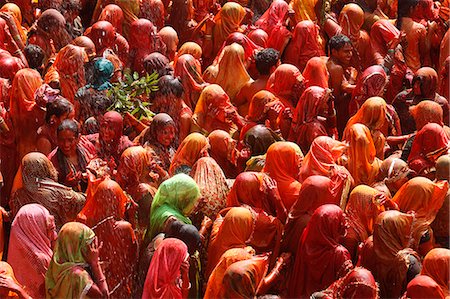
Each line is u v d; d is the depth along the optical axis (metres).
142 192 18.16
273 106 20.14
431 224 18.53
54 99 19.56
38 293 16.47
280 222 17.86
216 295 15.98
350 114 21.47
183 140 19.16
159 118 19.16
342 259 16.72
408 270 16.94
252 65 22.25
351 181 18.61
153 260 15.45
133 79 21.55
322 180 17.58
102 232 17.17
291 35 22.78
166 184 16.98
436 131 19.25
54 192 17.88
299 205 17.50
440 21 23.69
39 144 19.31
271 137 19.61
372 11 24.20
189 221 17.02
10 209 18.42
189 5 24.22
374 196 18.00
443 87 22.45
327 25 23.58
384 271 17.05
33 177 17.89
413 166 19.28
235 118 20.45
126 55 22.53
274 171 18.44
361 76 21.25
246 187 17.92
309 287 16.94
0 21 21.98
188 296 16.70
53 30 22.08
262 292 16.86
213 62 23.00
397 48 23.03
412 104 21.36
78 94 20.28
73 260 15.55
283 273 17.28
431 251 16.56
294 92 20.78
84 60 20.81
